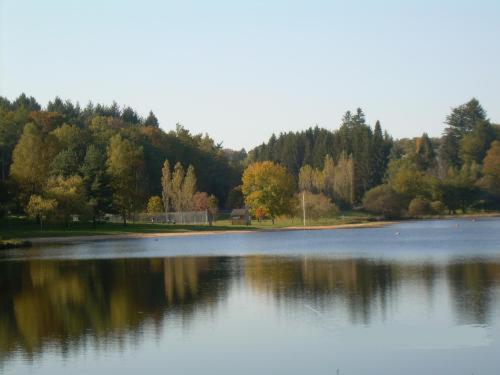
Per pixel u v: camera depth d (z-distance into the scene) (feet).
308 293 130.62
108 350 89.25
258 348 89.04
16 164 387.96
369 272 163.63
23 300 131.34
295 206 496.23
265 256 221.05
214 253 239.71
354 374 77.92
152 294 134.92
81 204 377.30
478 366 79.77
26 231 373.61
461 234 341.41
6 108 635.25
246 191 492.54
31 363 83.82
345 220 520.42
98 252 252.83
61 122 588.91
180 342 92.79
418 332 95.71
